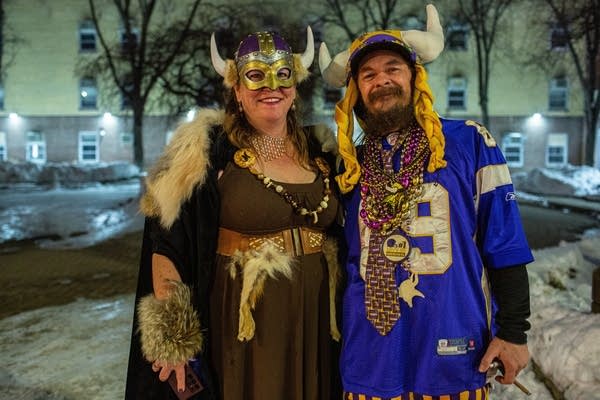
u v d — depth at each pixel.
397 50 1.78
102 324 4.42
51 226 10.65
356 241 1.80
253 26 17.11
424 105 1.75
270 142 1.91
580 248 6.12
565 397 2.37
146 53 22.89
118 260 7.25
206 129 1.83
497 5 24.53
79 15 27.73
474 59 26.41
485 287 1.72
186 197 1.76
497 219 1.67
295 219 1.85
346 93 1.88
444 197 1.68
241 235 1.83
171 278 1.77
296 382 1.83
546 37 25.16
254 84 1.82
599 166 26.44
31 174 23.20
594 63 22.30
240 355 1.80
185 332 1.71
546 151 26.66
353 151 1.88
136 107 23.20
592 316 2.85
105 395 3.06
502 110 26.58
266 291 1.78
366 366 1.72
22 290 5.68
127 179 24.52
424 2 25.38
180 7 25.94
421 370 1.66
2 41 28.05
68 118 28.41
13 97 28.34
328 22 24.95
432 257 1.66
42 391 3.12
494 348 1.64
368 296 1.73
